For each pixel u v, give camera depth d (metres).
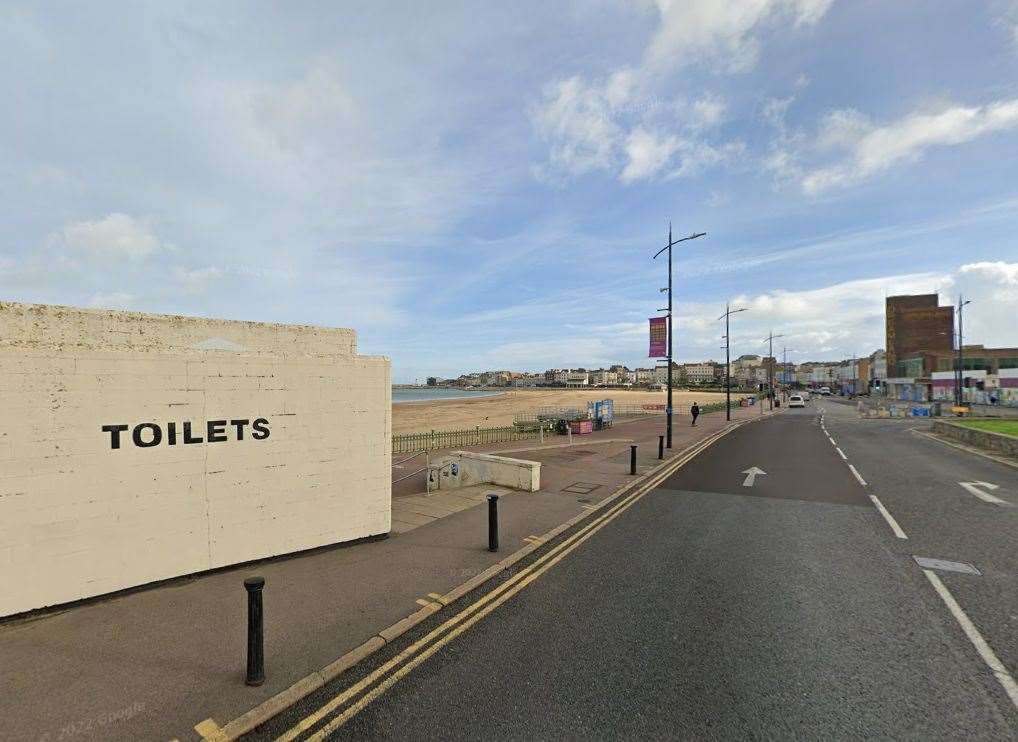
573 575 7.02
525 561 7.61
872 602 6.00
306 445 7.82
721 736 3.72
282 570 7.12
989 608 5.81
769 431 30.02
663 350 20.98
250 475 7.26
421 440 22.70
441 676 4.56
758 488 13.01
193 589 6.38
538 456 19.00
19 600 5.48
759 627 5.43
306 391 7.83
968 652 4.87
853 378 115.00
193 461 6.74
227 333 7.89
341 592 6.35
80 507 5.87
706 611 5.83
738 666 4.67
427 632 5.39
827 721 3.89
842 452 19.84
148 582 6.37
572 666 4.70
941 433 26.16
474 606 6.02
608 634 5.31
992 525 9.25
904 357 85.50
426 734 3.79
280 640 5.11
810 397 106.81
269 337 8.30
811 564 7.32
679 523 9.70
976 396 56.41
